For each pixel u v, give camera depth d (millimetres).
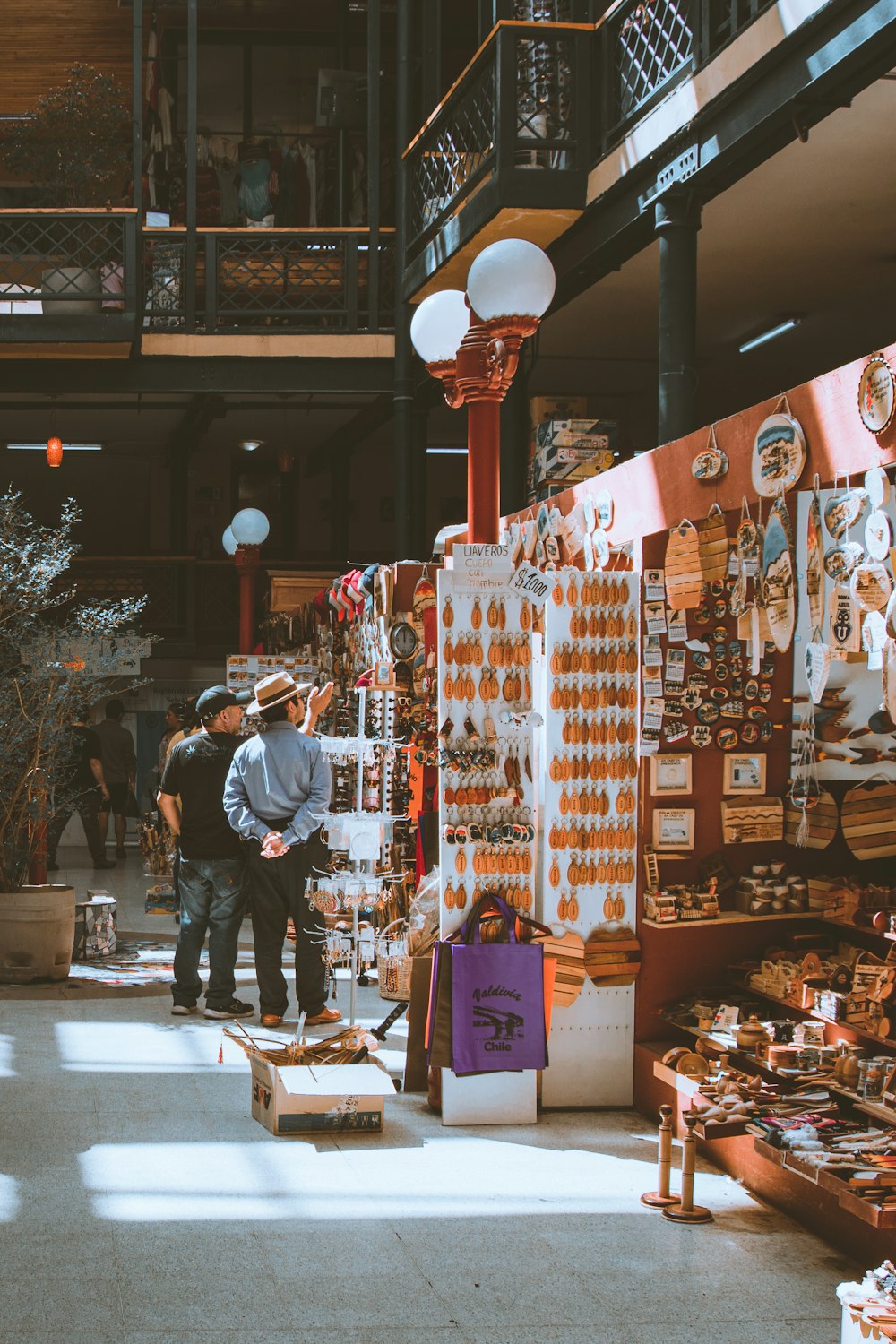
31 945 8023
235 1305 3697
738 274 10250
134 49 12039
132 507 19641
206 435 16594
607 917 5723
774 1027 5230
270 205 13703
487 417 5883
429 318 5996
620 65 8789
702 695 5887
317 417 15336
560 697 5695
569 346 12062
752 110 7059
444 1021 5418
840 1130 4402
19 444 16594
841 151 7859
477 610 5656
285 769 6777
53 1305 3670
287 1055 5633
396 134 13211
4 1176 4680
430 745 7930
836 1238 4203
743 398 13938
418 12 14922
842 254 9773
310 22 15250
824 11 6273
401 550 12023
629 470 5770
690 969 5746
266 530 13180
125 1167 4809
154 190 13711
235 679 11500
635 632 5770
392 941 6516
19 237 11961
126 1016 7203
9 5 14734
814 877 5906
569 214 9125
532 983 5422
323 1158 4961
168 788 7258
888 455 3785
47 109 12375
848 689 5844
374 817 6070
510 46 9086
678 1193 4648
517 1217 4410
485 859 5578
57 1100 5613
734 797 5910
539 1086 5660
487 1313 3693
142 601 8688
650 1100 5543
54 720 8266
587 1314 3697
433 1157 5004
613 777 5742
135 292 11742
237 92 15281
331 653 10266
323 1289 3816
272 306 13312
